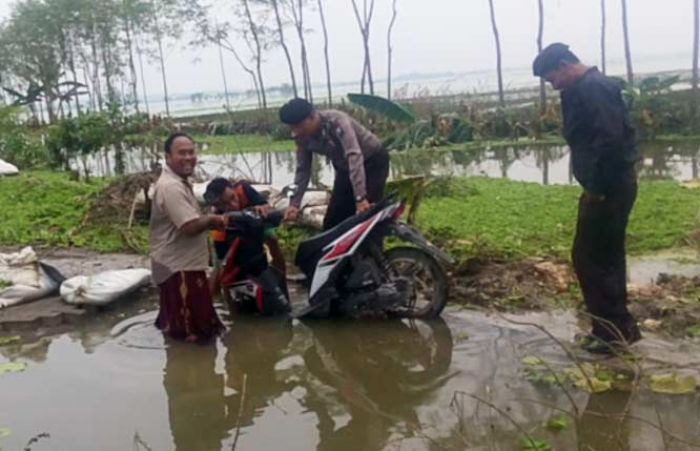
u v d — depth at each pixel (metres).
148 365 5.24
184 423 4.30
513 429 4.00
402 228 5.80
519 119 24.84
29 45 49.66
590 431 3.94
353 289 5.92
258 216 6.15
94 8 47.12
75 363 5.31
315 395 4.64
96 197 10.19
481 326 5.69
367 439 4.00
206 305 5.65
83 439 4.12
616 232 4.87
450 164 18.36
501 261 6.97
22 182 12.07
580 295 6.12
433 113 24.08
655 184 11.43
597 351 4.97
